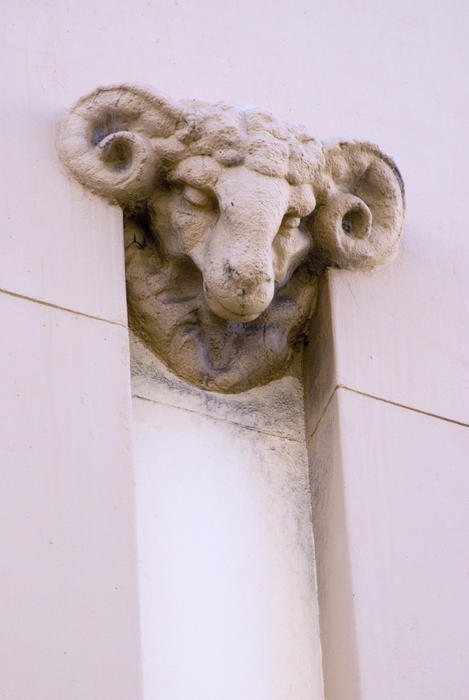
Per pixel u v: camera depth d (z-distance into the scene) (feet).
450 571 29.58
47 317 28.86
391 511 29.78
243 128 29.68
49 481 27.40
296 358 32.40
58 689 25.85
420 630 28.86
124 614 26.81
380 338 31.60
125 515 27.61
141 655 26.63
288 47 34.76
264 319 31.65
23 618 26.14
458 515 30.22
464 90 36.52
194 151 29.86
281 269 30.04
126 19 33.12
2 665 25.70
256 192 28.99
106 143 30.25
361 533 29.40
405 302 32.27
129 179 30.22
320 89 34.63
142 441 30.14
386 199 32.17
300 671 29.37
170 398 30.91
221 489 30.40
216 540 29.89
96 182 30.35
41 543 26.84
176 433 30.58
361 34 35.94
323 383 31.27
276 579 30.01
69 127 30.63
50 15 32.27
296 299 31.89
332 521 29.96
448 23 37.40
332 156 31.07
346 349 31.14
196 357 31.07
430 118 35.60
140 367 30.94
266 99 33.86
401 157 34.68
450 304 32.78
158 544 29.32
